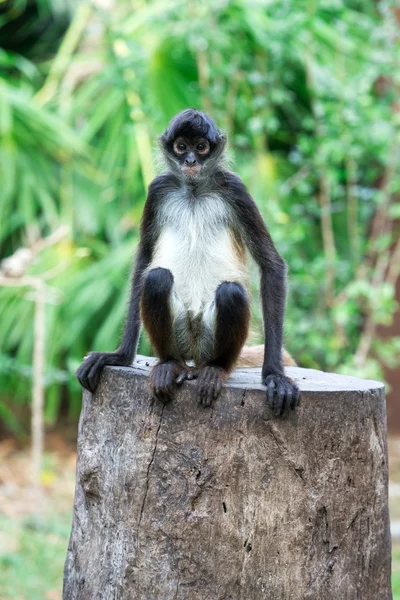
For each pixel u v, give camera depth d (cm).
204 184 750
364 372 1340
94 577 673
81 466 692
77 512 698
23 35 1644
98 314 1488
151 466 644
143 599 645
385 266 1535
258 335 830
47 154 1482
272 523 632
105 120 1479
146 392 647
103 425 674
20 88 1499
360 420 646
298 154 1396
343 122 1347
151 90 1362
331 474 640
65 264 1388
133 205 1465
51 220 1438
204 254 748
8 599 991
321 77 1391
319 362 1529
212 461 632
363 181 1572
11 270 1213
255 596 633
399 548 1169
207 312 733
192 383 640
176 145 734
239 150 1440
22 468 1440
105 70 1387
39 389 1233
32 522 1198
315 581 640
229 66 1380
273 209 1287
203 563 634
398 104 1512
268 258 722
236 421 631
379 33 1380
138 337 730
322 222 1519
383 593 676
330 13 1441
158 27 1397
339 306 1366
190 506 635
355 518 652
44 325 1360
